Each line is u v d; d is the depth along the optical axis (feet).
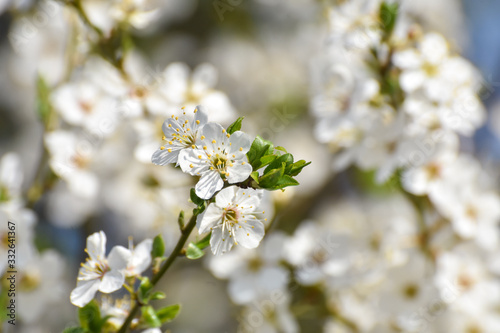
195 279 2.78
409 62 1.82
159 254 1.50
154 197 1.96
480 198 1.85
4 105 2.95
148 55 3.04
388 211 2.06
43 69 2.22
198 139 1.46
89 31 1.90
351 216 2.39
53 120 1.98
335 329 1.93
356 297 1.92
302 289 1.94
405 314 1.82
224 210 1.45
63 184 2.43
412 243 1.85
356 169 2.71
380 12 1.84
